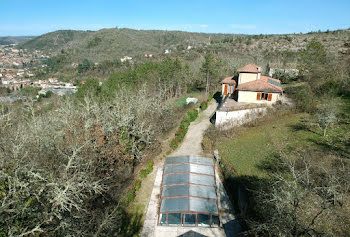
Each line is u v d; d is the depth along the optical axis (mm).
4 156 13008
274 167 21438
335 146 22766
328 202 15477
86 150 18047
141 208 20016
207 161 23734
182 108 44938
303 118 30844
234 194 20266
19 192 11430
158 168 25875
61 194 11992
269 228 12352
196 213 17484
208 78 58906
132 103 32094
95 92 44500
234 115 33688
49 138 18750
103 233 15922
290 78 52969
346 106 31453
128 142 24562
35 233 11844
